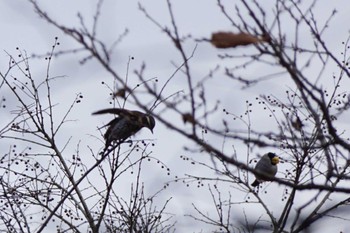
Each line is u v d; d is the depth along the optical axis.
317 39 7.10
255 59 6.97
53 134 14.48
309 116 10.93
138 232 14.80
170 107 6.26
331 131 6.99
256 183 15.39
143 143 14.20
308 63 6.84
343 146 7.05
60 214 14.53
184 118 6.30
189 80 6.25
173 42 6.30
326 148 7.34
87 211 14.73
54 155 14.61
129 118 9.20
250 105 12.62
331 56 7.21
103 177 14.10
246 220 15.28
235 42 6.48
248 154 14.95
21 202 14.20
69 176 14.73
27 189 14.39
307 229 11.45
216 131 6.80
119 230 15.00
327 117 6.89
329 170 7.21
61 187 14.70
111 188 14.45
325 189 7.02
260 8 6.83
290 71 6.67
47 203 14.41
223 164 13.16
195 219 15.35
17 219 13.51
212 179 14.80
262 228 15.17
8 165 14.32
